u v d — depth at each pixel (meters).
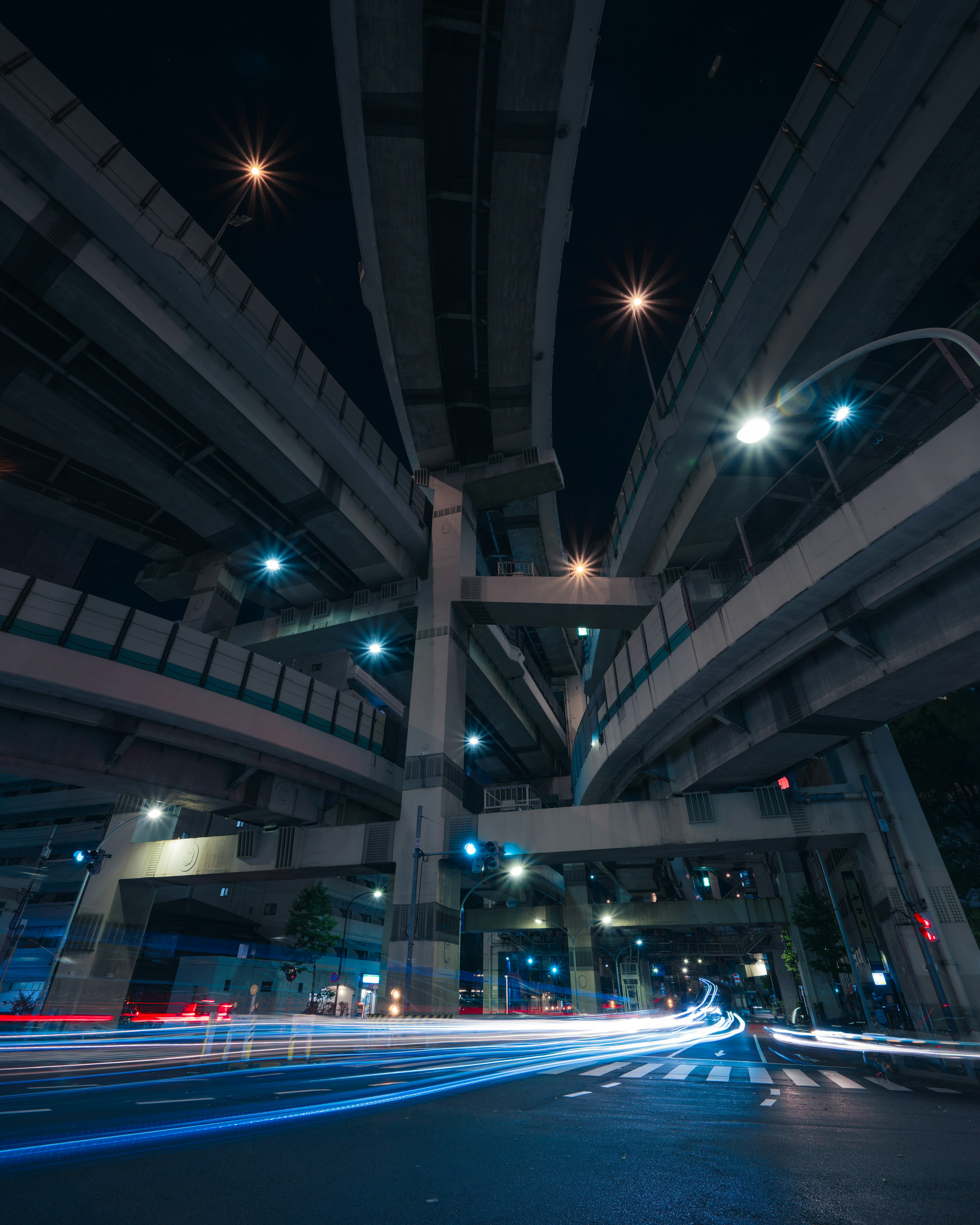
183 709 29.73
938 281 22.06
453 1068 14.08
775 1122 7.39
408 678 56.19
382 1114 7.52
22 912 28.06
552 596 40.91
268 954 48.28
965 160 18.88
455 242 35.47
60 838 53.72
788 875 46.69
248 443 33.28
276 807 35.84
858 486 16.73
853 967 32.00
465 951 72.12
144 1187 4.16
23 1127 6.26
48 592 27.45
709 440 31.27
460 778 38.03
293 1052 17.33
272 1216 3.62
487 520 52.78
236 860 35.66
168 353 28.56
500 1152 5.52
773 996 79.75
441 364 41.00
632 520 39.75
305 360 34.56
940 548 15.44
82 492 40.31
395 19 26.84
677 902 50.66
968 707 26.75
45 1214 3.52
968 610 16.03
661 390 33.50
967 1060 15.45
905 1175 4.78
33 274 25.62
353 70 28.20
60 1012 33.53
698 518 34.44
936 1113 8.51
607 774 33.81
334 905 53.19
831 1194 4.21
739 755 24.58
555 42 27.86
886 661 18.02
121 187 25.94
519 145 30.89
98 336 28.09
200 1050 19.16
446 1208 3.83
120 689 28.12
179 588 48.09
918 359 16.33
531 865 31.94
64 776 29.48
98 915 36.44
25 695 26.91
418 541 44.44
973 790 27.25
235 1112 7.40
